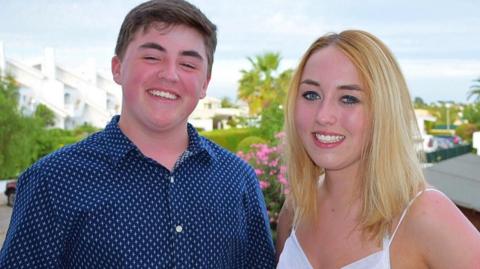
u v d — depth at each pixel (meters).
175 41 2.05
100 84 49.06
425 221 1.94
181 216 2.06
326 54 2.11
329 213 2.31
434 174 7.83
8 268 1.87
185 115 2.10
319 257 2.28
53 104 36.91
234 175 2.28
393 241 2.02
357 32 2.09
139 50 2.06
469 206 6.17
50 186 1.94
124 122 2.14
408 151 2.04
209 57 2.19
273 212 6.67
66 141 22.88
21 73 38.28
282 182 6.20
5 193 15.60
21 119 17.66
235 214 2.22
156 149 2.13
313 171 2.39
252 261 2.37
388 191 2.01
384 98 2.02
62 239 1.93
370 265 2.06
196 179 2.14
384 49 2.06
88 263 1.95
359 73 2.05
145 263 1.97
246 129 23.66
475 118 47.16
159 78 2.03
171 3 2.09
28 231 1.89
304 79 2.16
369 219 2.06
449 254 1.89
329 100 2.08
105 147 2.06
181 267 2.03
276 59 30.44
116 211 1.97
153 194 2.03
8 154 17.25
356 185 2.21
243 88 30.86
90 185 1.98
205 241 2.10
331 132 2.09
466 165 8.52
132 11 2.12
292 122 2.39
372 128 2.07
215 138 22.59
